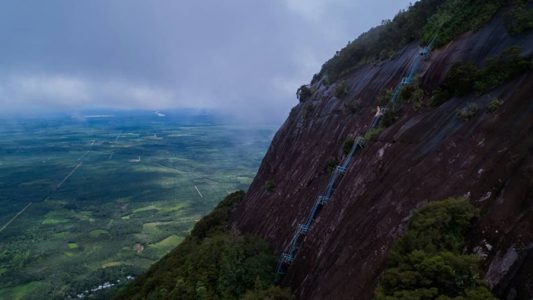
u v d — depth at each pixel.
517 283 10.34
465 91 17.61
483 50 19.14
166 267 39.50
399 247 12.76
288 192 32.16
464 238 12.34
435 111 18.61
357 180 20.48
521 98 14.27
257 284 23.36
